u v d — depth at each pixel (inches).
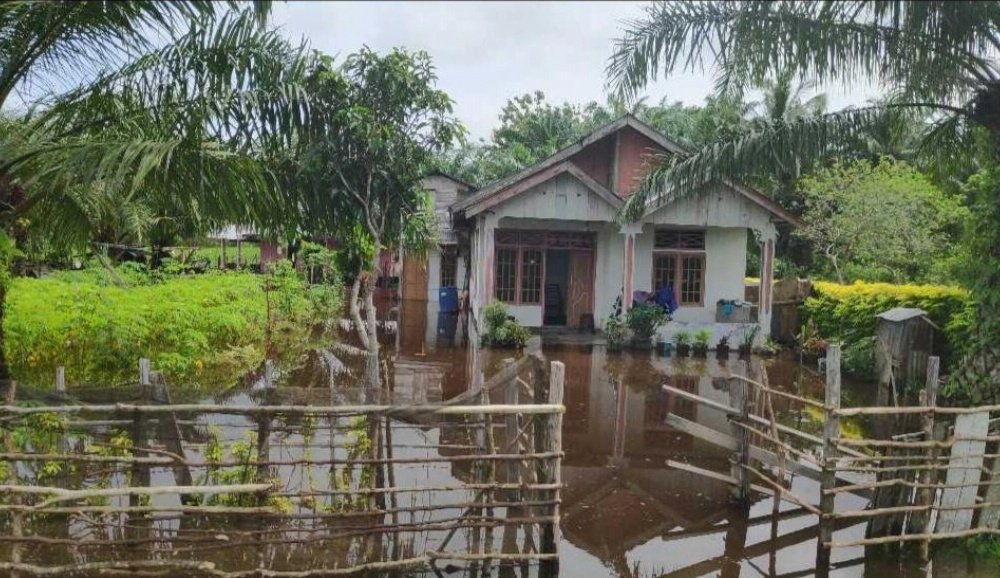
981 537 222.8
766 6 253.6
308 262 746.2
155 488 172.1
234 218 229.1
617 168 696.4
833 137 308.3
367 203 303.3
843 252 732.7
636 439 343.3
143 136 226.1
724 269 700.7
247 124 249.8
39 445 207.9
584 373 504.7
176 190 218.7
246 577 179.5
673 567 214.4
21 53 219.6
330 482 222.1
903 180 674.8
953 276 302.0
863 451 293.0
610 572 210.1
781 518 252.2
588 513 254.4
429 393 405.7
